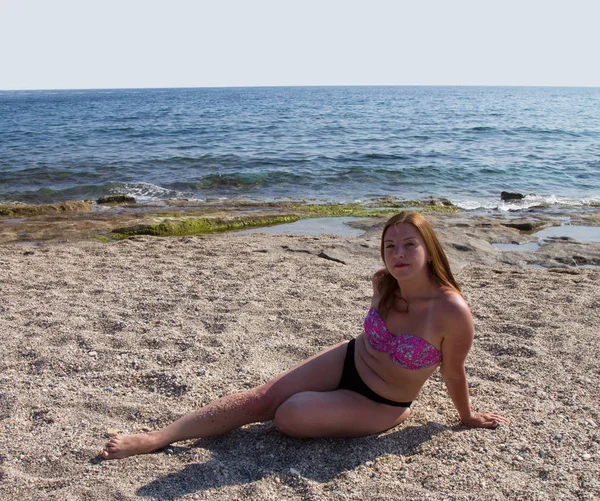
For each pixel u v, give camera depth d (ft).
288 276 22.22
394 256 9.52
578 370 13.32
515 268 26.17
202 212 41.75
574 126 123.44
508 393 12.12
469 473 9.16
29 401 11.53
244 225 37.70
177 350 14.21
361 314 17.26
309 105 258.16
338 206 44.60
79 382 12.47
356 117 160.25
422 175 60.59
